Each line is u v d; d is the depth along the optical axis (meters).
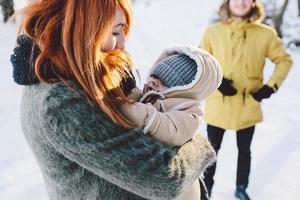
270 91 2.74
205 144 1.04
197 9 10.35
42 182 3.04
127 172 0.85
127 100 0.91
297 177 3.25
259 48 2.70
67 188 0.93
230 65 2.71
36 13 0.85
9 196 2.85
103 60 0.88
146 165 0.86
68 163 0.90
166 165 0.88
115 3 0.85
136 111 0.92
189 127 0.98
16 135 3.83
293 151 3.71
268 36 2.72
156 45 7.81
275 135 4.07
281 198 2.97
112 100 0.88
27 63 0.87
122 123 0.87
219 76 1.11
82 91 0.85
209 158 1.03
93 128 0.83
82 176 0.91
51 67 0.84
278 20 8.12
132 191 0.88
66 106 0.82
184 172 0.92
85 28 0.82
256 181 3.19
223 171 3.31
